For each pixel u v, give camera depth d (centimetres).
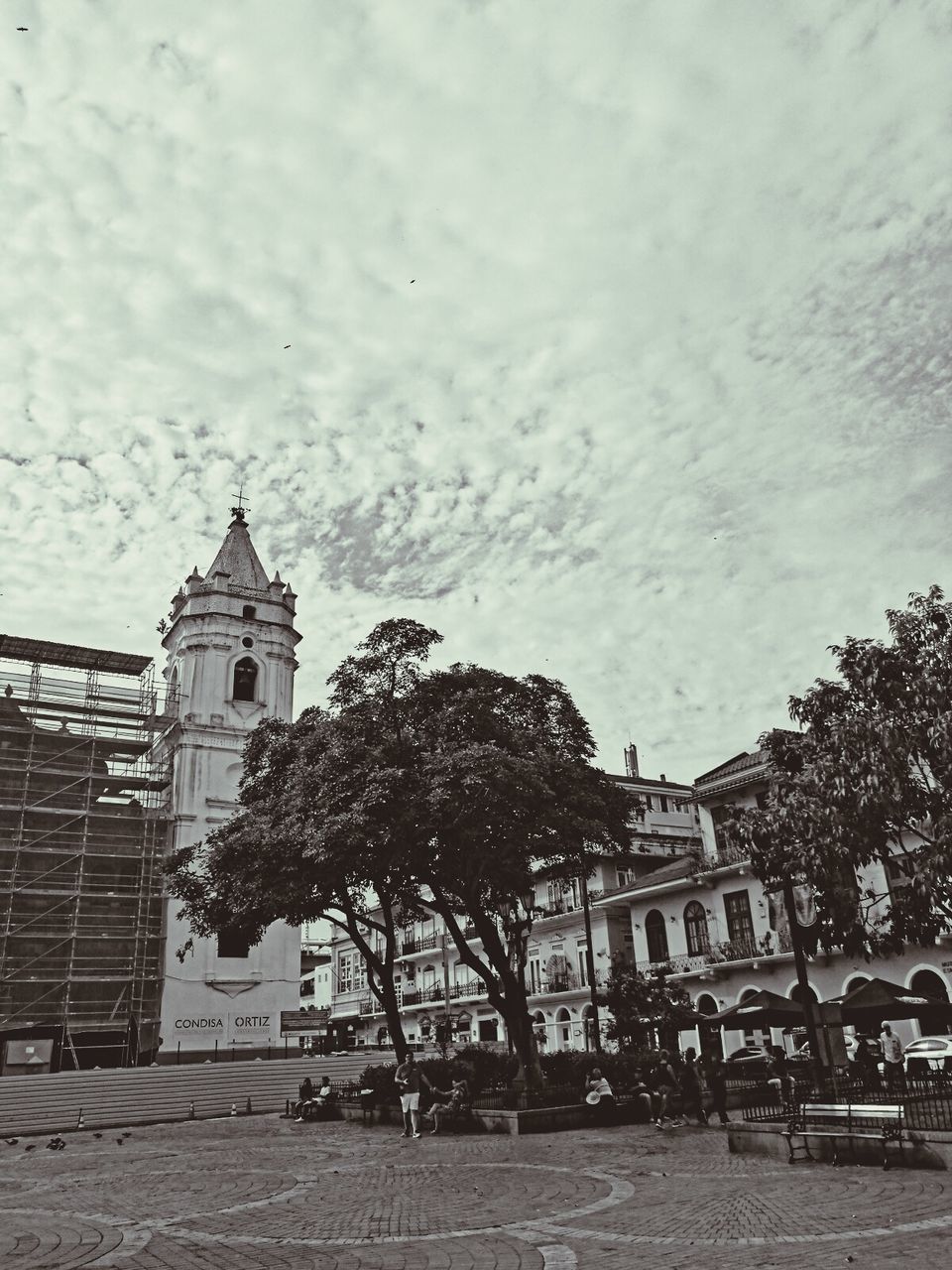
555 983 4622
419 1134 2031
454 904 2742
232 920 2780
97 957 4416
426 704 2381
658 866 4856
